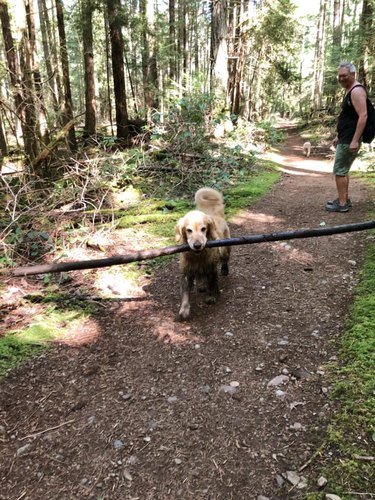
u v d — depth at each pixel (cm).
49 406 273
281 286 408
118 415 260
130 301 413
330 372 278
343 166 567
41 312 400
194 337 338
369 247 457
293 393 264
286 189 807
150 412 261
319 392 262
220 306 385
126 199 736
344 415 238
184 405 264
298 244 501
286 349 310
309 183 864
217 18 1281
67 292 438
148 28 1908
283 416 247
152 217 641
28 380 299
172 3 2212
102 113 2850
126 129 1269
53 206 636
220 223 416
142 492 209
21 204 677
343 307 354
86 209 693
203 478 213
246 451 226
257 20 1736
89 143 1275
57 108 1105
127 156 822
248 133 1255
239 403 262
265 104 2686
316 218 582
